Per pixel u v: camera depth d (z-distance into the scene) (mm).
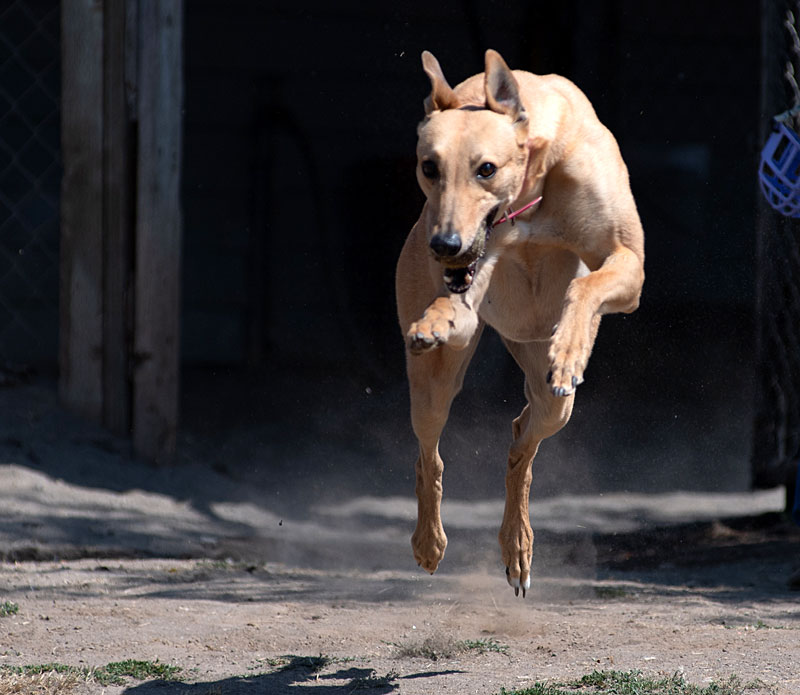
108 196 11969
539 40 18438
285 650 6512
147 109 11875
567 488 13305
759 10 19844
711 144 19906
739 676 5707
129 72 11891
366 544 10602
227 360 18641
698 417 15758
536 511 12258
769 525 11086
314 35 18703
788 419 11602
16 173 17156
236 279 18766
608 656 6219
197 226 18594
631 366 16594
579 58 18750
